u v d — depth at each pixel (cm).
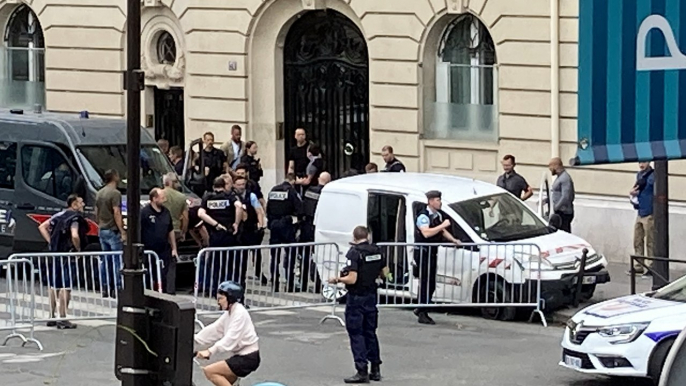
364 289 1379
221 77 2623
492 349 1556
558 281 1719
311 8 2495
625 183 2114
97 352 1545
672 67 1100
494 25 2252
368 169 2084
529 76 2219
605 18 1077
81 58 2800
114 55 2755
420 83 2375
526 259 1716
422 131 2389
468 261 1733
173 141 2755
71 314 1670
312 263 1773
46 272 1652
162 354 845
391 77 2400
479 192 1814
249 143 2291
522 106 2236
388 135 2419
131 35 924
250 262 1762
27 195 2033
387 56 2400
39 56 2922
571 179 2009
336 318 1725
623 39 1083
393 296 1756
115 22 2745
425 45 2362
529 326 1716
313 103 2578
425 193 1780
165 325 845
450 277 1738
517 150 2252
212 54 2631
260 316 1786
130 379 853
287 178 2084
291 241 1980
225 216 1919
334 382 1387
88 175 1977
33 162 2036
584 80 1076
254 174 2284
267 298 1767
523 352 1538
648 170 1973
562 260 1733
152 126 2767
